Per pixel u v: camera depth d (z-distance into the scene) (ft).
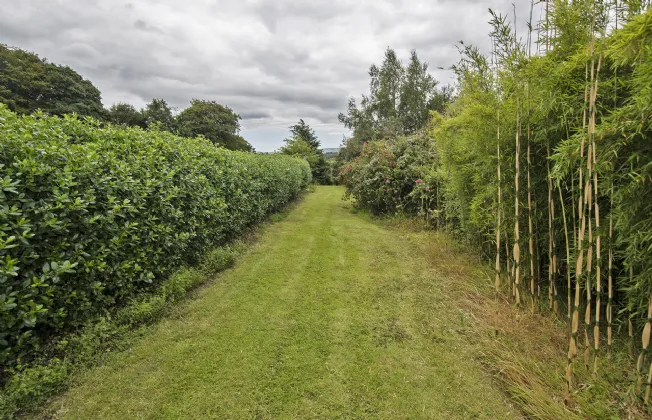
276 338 7.83
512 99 8.57
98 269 7.17
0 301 4.99
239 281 11.53
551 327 7.73
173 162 11.28
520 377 6.08
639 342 6.73
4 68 49.90
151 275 8.81
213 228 13.55
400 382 6.27
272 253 15.17
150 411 5.39
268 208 23.57
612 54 5.36
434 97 61.00
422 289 10.98
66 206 6.39
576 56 6.37
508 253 9.46
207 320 8.64
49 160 6.40
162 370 6.47
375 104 67.21
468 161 12.64
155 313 8.43
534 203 8.60
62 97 55.42
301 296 10.39
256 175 19.92
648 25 4.32
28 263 5.68
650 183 5.07
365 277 12.17
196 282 10.86
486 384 6.20
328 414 5.44
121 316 7.74
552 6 7.40
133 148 9.80
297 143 77.61
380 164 24.76
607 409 5.18
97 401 5.55
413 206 22.74
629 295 6.02
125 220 8.19
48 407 5.34
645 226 5.18
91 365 6.45
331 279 11.94
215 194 13.70
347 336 7.99
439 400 5.78
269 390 5.99
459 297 10.24
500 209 8.87
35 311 5.52
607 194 5.98
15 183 5.41
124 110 73.46
